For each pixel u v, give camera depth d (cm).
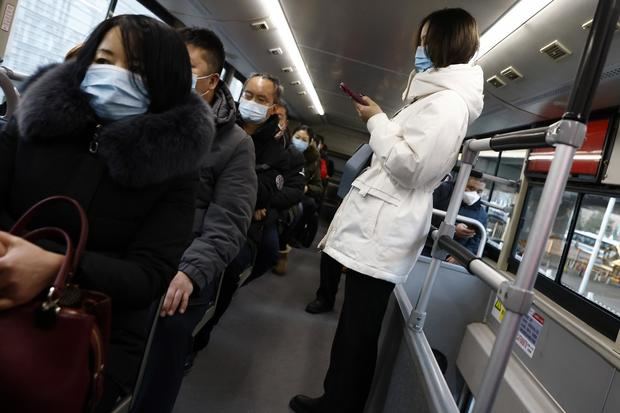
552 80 305
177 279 132
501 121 461
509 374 246
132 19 93
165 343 132
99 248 95
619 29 212
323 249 158
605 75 262
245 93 237
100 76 90
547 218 73
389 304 175
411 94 139
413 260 138
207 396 191
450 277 249
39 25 313
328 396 152
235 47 530
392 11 312
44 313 66
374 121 136
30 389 64
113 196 94
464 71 127
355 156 164
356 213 138
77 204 79
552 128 76
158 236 99
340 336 151
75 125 91
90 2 360
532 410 209
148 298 94
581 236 303
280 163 254
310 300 365
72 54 140
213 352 233
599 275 268
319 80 614
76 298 73
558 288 303
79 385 69
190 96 104
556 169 73
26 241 71
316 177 568
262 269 288
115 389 99
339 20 361
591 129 315
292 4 357
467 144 130
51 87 91
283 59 533
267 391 208
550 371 235
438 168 123
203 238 149
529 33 267
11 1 251
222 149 166
